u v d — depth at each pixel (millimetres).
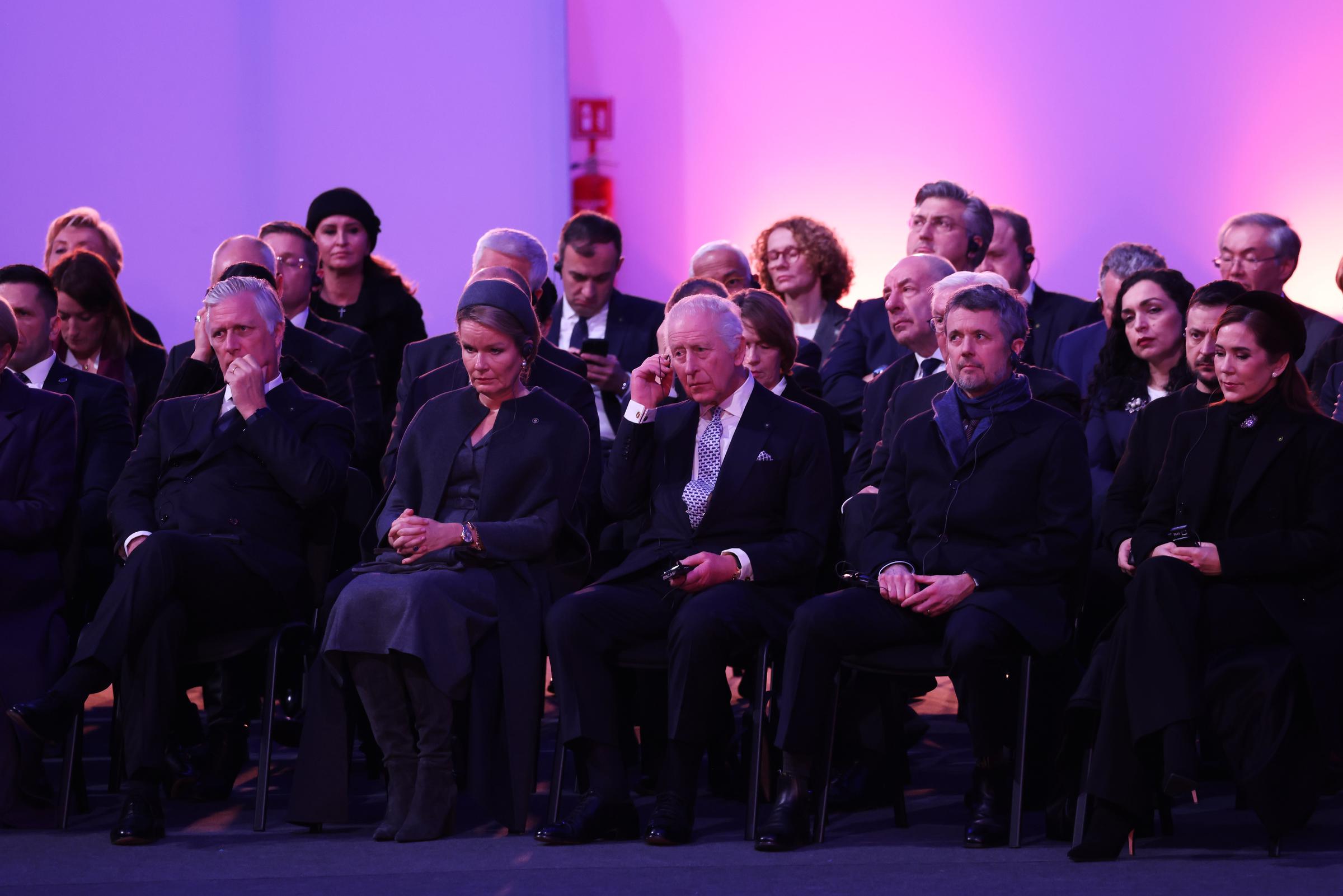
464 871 8148
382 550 9680
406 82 17953
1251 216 13070
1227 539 8930
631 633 9250
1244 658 8461
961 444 9523
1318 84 19453
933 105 19953
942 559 9266
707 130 20156
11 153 17516
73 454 10305
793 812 8766
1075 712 8656
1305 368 12953
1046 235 19906
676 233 20219
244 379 9859
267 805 10008
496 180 18031
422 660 8859
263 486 9930
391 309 14070
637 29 20125
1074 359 13047
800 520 9547
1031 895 7488
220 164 17766
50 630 9789
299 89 17859
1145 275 11094
